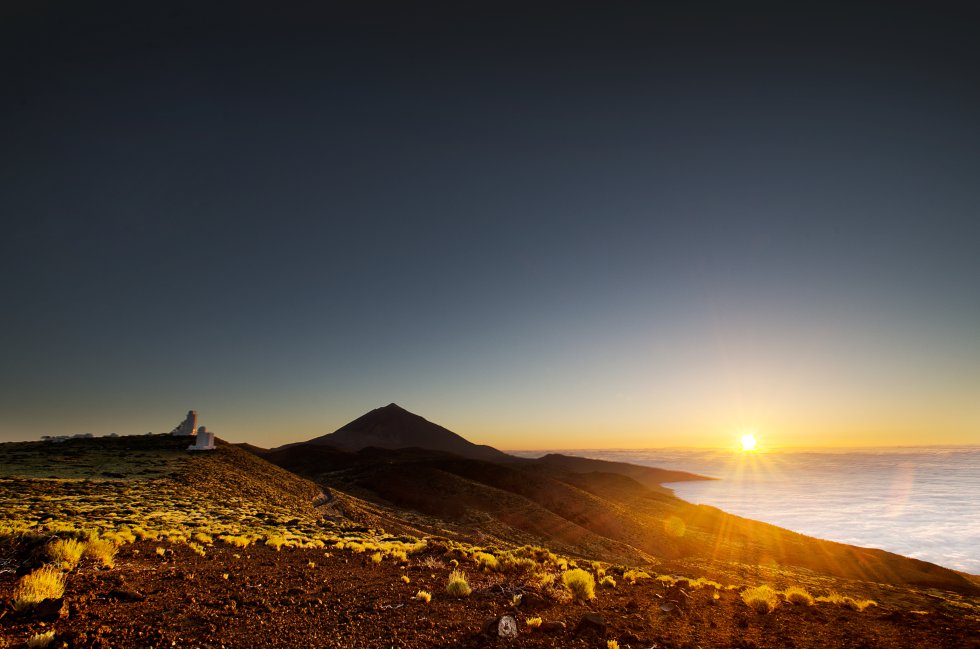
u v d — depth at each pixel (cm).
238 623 999
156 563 1594
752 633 1116
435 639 961
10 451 7188
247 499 4819
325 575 1583
